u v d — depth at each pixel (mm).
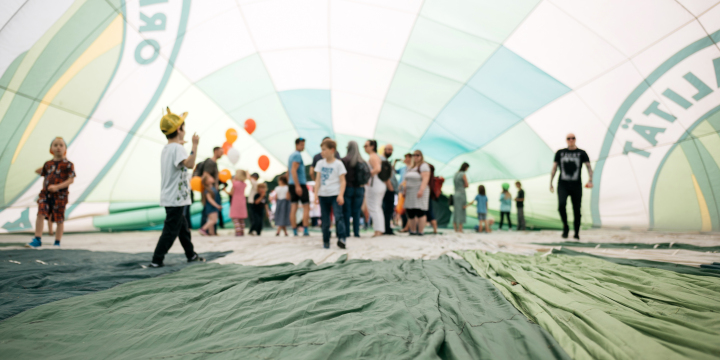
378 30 9328
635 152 9430
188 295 2576
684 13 7141
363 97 11773
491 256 4406
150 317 2082
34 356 1524
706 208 8508
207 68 10266
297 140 8742
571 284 2609
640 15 7422
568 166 7465
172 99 10648
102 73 8812
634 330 1553
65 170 6246
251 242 7023
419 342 1586
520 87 9789
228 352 1499
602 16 7629
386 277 3230
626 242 6348
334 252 5117
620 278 2799
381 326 1812
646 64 8156
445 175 14227
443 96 10898
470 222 13703
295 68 10820
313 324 1837
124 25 8281
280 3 8766
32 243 5832
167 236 3947
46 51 7613
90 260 4297
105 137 9898
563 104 9805
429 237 7664
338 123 13109
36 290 2688
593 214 10469
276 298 2443
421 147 13336
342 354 1468
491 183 13391
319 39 9828
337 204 5750
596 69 8711
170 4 8359
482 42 8945
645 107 8812
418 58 9883
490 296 2504
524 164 11805
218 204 9695
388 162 8516
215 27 9219
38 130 8609
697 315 1853
